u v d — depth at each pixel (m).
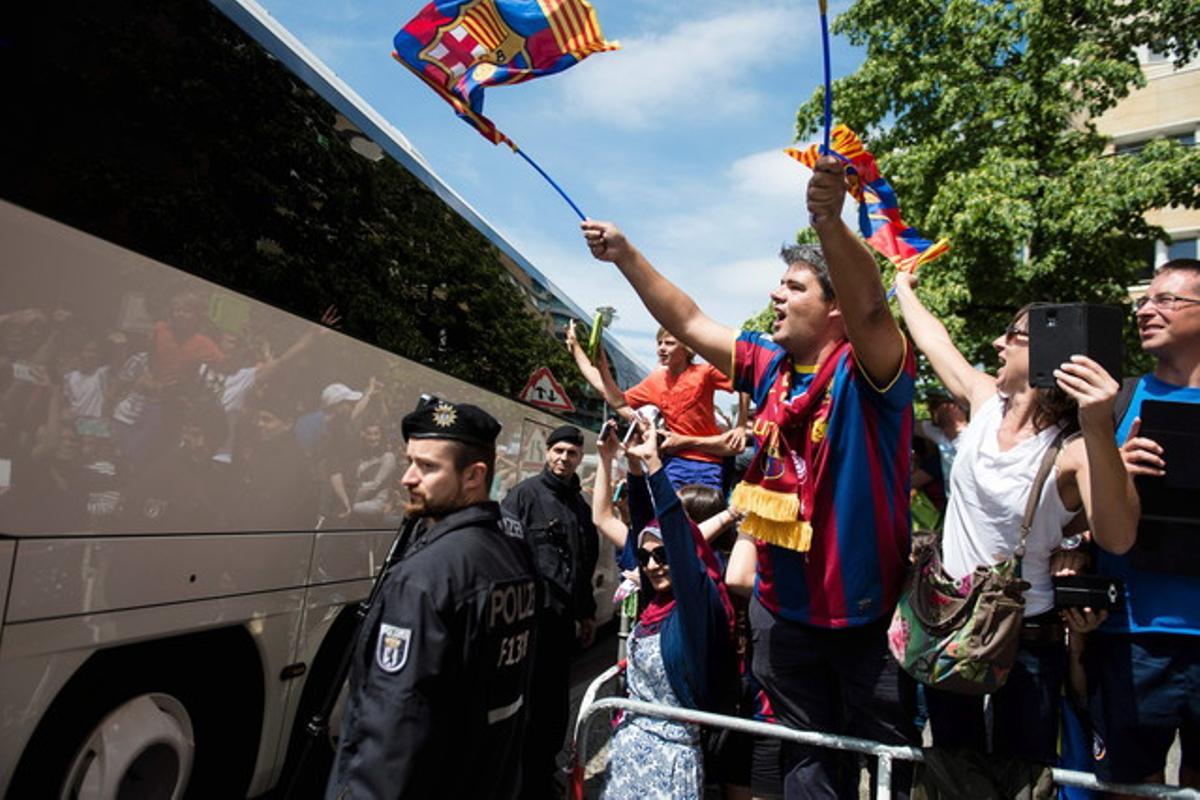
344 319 4.14
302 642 3.84
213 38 3.24
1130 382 2.56
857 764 2.42
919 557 2.12
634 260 2.52
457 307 5.55
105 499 2.71
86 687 2.87
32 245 2.48
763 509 2.21
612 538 3.96
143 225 2.88
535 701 4.28
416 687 1.87
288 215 3.68
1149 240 12.63
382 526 4.54
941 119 13.40
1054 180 11.96
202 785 3.46
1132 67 12.19
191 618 3.10
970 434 2.34
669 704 2.88
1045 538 2.12
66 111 2.62
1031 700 2.12
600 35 2.31
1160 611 2.16
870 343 2.03
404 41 2.32
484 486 2.32
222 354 3.25
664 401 4.83
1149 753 2.17
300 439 3.77
